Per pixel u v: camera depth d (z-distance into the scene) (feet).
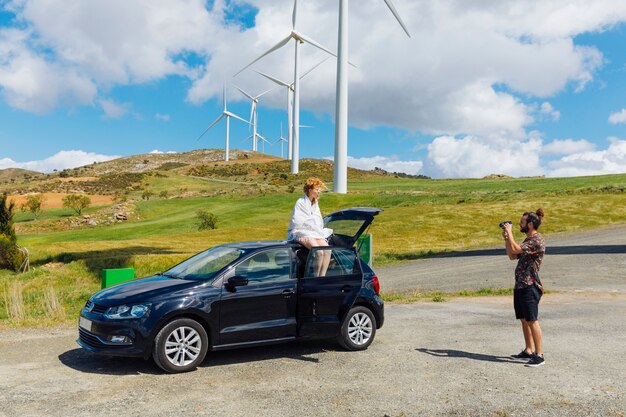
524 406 18.58
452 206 177.99
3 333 31.55
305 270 25.77
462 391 20.30
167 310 22.52
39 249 106.42
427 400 19.29
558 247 88.69
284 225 171.12
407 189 331.36
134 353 22.16
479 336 30.09
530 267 23.63
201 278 24.38
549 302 42.78
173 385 21.01
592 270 62.34
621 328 31.83
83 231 221.66
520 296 23.85
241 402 19.04
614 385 20.81
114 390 20.29
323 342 28.81
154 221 244.01
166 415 17.63
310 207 27.20
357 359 25.18
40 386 20.70
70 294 54.03
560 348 26.86
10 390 20.15
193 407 18.45
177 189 471.62
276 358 25.41
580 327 32.22
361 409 18.39
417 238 125.49
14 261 87.40
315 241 26.61
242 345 24.11
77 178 597.52
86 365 23.90
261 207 253.24
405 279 63.41
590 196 176.65
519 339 29.19
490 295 48.21
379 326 27.61
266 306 24.59
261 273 24.95
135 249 108.06
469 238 122.52
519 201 175.94
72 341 28.99
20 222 293.84
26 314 39.68
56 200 405.39
